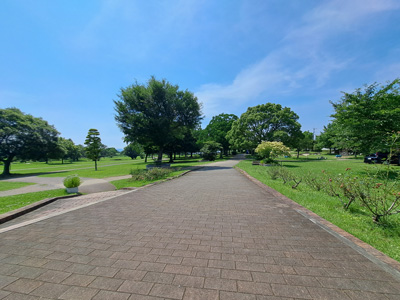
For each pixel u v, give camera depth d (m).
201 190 7.27
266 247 2.68
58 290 1.87
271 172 9.95
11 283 1.99
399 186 3.70
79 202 6.50
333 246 2.68
